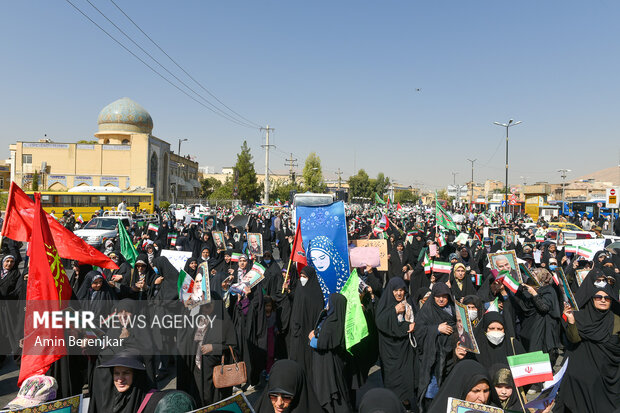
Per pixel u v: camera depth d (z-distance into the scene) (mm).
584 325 4926
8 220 5293
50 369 4723
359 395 6402
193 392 5195
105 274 8570
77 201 37062
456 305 4398
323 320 5129
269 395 3529
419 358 5363
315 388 5043
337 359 5113
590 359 4969
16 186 5355
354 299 5156
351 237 13797
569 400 5004
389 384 5461
